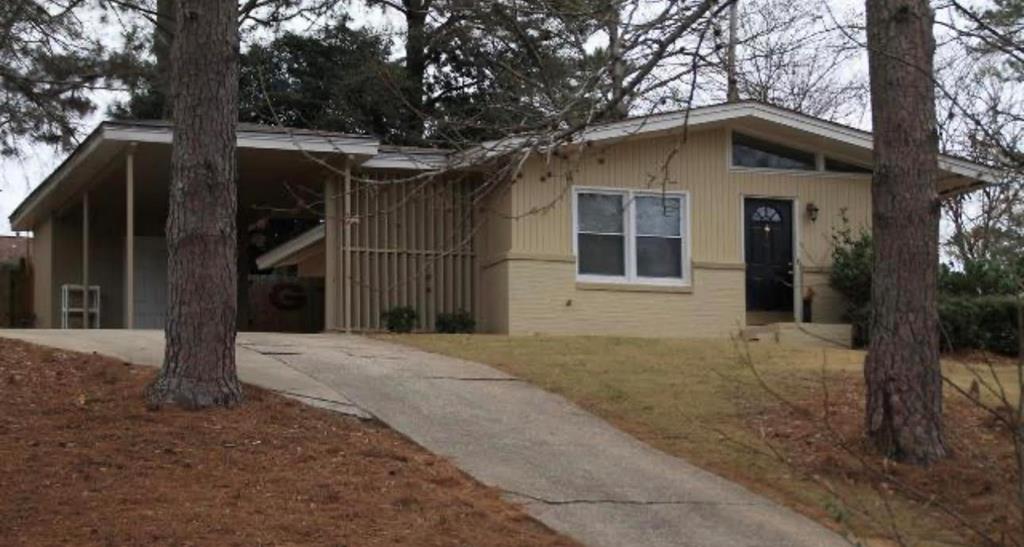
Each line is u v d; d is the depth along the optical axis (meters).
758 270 20.06
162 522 7.27
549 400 11.88
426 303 19.23
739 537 8.07
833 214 20.45
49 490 7.80
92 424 9.38
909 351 9.76
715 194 19.69
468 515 7.99
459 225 14.18
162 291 23.77
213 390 10.07
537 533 7.86
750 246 20.06
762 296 20.05
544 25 11.83
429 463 9.27
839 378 13.05
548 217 18.59
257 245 26.59
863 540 7.37
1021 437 4.97
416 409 11.02
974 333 16.88
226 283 10.19
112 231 23.58
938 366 9.77
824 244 20.33
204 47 10.07
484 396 11.83
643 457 9.98
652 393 12.24
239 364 12.54
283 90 26.28
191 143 10.05
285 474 8.46
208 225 10.07
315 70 26.66
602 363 13.92
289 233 26.77
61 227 23.44
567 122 8.37
